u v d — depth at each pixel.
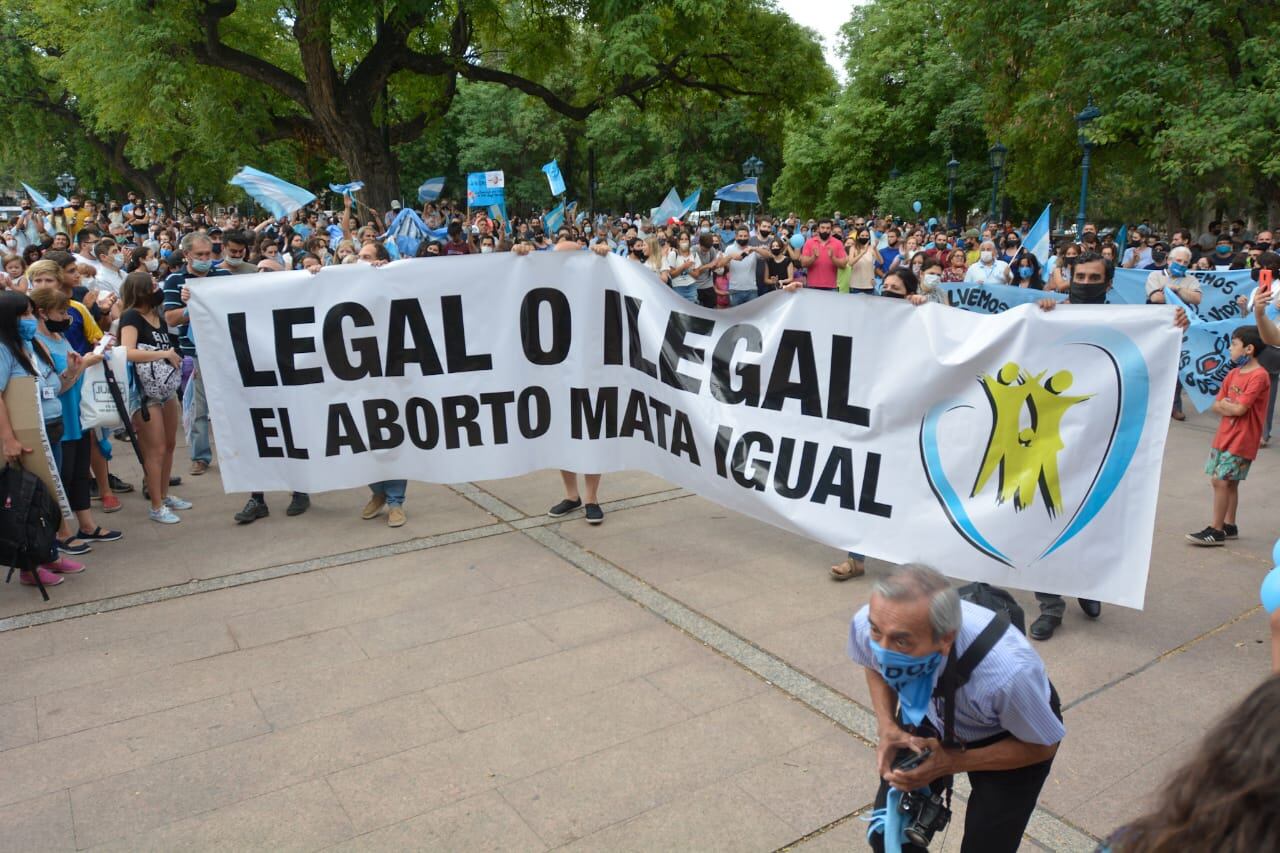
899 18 37.09
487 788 3.27
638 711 3.79
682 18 18.86
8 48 34.91
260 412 5.95
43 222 17.11
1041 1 18.25
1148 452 4.28
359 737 3.60
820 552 5.64
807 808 3.16
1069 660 4.25
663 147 49.91
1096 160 23.66
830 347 5.04
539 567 5.40
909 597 1.97
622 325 5.86
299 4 18.62
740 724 3.70
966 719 2.14
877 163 39.12
